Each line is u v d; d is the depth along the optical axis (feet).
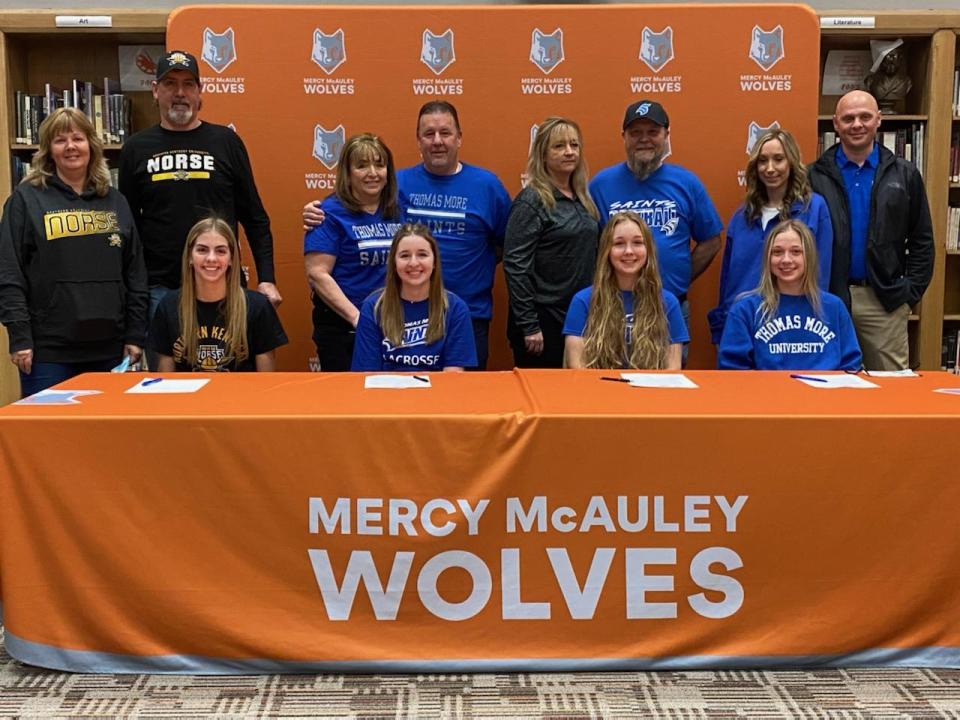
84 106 16.28
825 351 10.96
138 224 13.10
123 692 7.49
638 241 10.75
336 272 13.23
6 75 15.89
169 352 11.07
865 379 9.46
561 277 12.85
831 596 7.68
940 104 16.02
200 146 12.91
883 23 15.69
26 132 16.24
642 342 10.88
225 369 11.00
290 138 14.89
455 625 7.71
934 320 16.49
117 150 16.40
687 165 14.99
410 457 7.54
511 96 14.89
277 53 14.74
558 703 7.32
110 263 11.93
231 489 7.55
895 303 13.98
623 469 7.56
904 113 16.89
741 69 14.83
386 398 8.28
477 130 14.94
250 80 14.76
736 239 13.46
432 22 14.76
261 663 7.69
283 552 7.62
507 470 7.50
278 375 9.66
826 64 16.74
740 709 7.23
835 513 7.60
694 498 7.59
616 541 7.64
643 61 14.84
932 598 7.68
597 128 14.94
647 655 7.70
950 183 16.51
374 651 7.68
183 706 7.29
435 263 10.84
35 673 7.82
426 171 13.69
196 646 7.69
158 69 12.77
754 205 13.24
